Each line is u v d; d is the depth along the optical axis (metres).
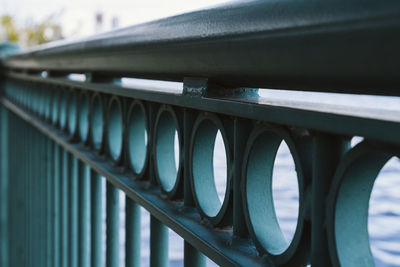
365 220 0.56
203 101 0.78
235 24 0.60
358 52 0.43
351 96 0.62
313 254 0.58
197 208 0.87
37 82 2.38
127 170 1.23
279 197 1.75
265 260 0.69
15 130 3.00
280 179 1.77
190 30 0.72
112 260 1.34
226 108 0.71
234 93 0.80
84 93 1.61
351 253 0.55
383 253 1.54
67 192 1.82
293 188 1.74
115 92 1.20
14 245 3.02
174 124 1.03
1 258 3.38
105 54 1.10
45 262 2.18
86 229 1.64
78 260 1.64
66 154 1.90
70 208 1.79
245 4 0.59
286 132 0.62
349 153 0.52
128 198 1.18
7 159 3.48
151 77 1.06
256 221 0.72
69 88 1.79
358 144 0.51
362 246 0.55
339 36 0.45
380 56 0.42
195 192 0.87
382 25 0.40
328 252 0.58
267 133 0.68
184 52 0.75
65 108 1.94
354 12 0.42
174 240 1.75
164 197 1.01
